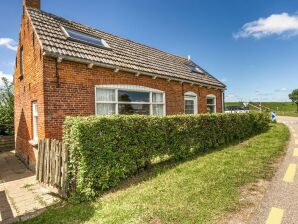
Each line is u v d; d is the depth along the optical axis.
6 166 9.53
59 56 7.23
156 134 6.88
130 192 5.05
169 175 5.94
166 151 7.25
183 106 13.38
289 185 4.81
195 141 8.51
